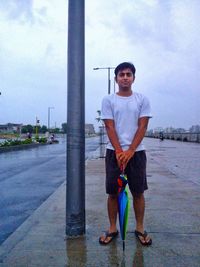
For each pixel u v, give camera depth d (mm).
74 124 2633
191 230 2848
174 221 3119
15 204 4523
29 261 2250
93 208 3633
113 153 2451
